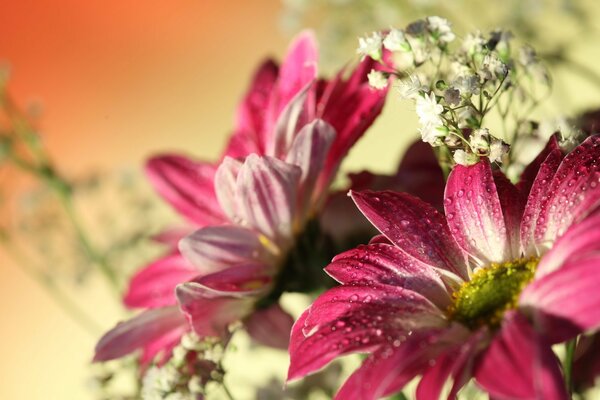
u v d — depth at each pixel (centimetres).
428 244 34
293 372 33
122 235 49
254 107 40
